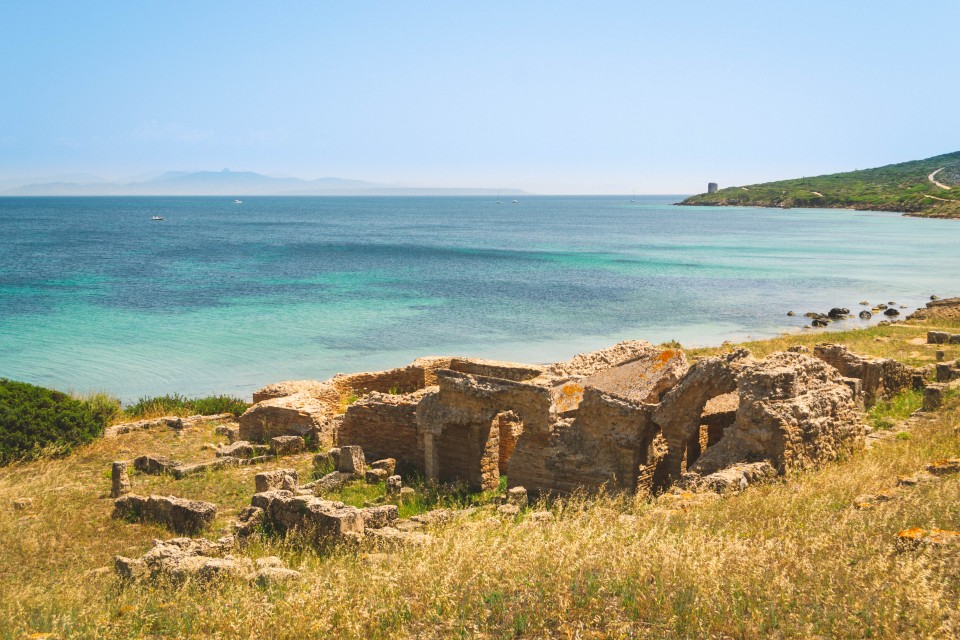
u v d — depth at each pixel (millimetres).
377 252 132125
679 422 21266
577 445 21562
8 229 192125
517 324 63281
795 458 18844
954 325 53094
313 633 10836
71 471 25906
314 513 17047
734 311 70812
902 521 13062
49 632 11891
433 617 10828
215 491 23203
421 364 34406
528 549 12516
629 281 92812
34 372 45281
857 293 82438
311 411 28672
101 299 73375
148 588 14125
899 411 28312
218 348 52500
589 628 9883
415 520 17969
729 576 10852
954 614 9414
